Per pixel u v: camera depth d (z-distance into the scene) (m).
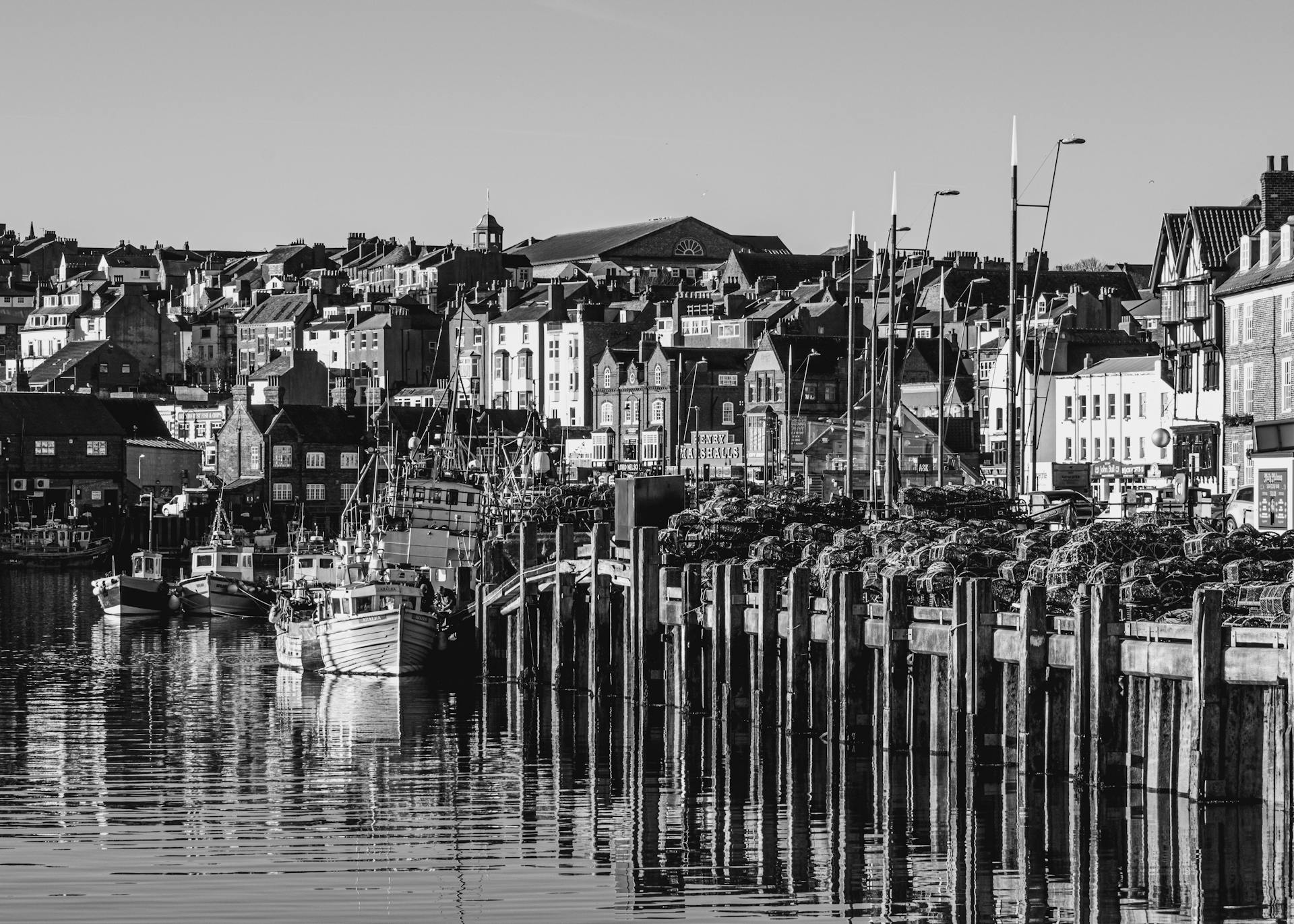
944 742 73.31
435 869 62.91
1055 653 67.31
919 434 181.75
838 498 103.88
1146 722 64.88
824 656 81.19
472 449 178.75
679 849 65.44
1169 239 143.00
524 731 90.69
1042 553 80.69
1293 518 100.69
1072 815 65.56
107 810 71.94
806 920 57.16
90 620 158.50
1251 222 138.62
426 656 112.00
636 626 92.94
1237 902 57.12
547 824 69.69
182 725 93.94
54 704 102.12
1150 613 70.25
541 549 120.00
